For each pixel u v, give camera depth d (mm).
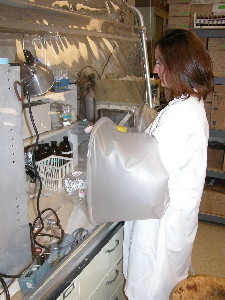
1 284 881
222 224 2861
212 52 2525
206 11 2500
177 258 1331
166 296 1318
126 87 1839
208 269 2260
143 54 1857
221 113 2611
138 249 1245
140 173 942
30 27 942
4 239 851
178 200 1232
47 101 1490
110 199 982
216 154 2777
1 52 1135
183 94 1183
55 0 1089
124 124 1792
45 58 1344
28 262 944
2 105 773
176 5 2555
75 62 1574
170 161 1100
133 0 2637
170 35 1169
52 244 1113
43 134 1467
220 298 1287
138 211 990
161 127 1100
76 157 1715
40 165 1523
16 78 799
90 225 1252
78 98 1760
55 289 900
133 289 1304
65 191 1524
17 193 863
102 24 1350
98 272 1206
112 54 1794
